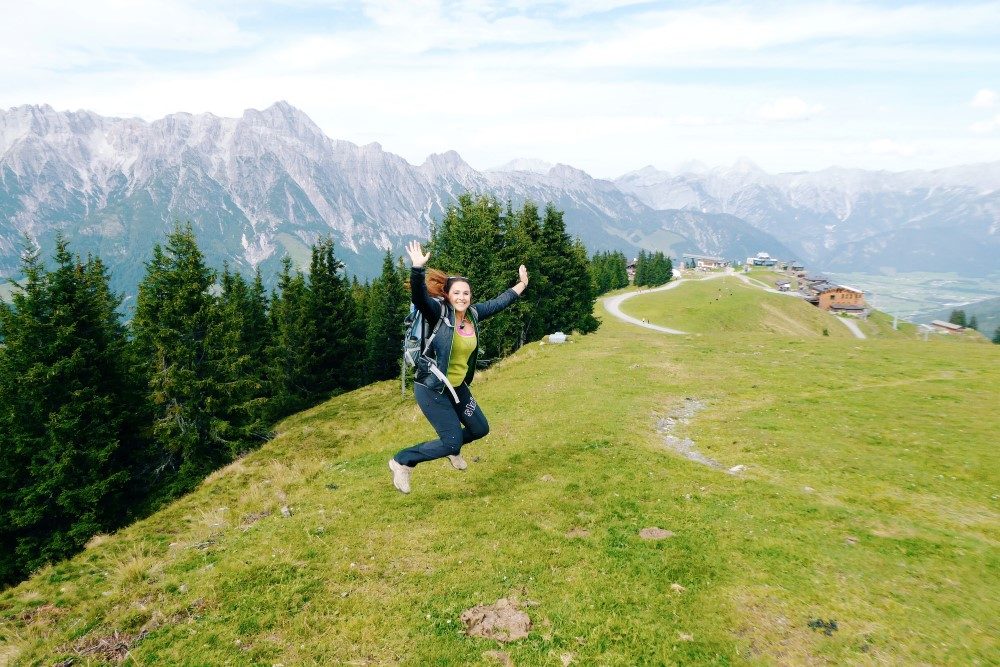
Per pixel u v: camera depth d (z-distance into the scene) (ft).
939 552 31.65
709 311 376.48
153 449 103.04
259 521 37.78
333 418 131.44
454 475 45.68
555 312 197.77
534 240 193.88
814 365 98.63
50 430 83.35
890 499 42.91
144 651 21.94
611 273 533.96
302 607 25.11
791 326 417.90
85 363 88.48
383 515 36.60
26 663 21.75
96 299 95.30
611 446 54.49
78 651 22.54
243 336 171.53
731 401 76.59
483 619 23.99
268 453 91.40
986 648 21.90
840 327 488.85
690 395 80.43
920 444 56.08
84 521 82.07
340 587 26.86
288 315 178.50
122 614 25.08
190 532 38.24
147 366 108.47
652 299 447.83
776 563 29.45
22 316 86.89
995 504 42.63
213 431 109.60
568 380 90.94
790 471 49.90
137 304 112.47
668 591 26.40
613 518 35.81
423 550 31.04
